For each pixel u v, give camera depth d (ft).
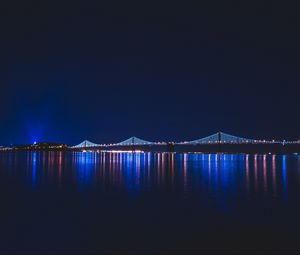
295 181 155.43
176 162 349.20
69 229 69.67
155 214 83.82
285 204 96.43
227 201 101.45
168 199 104.88
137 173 198.18
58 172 202.49
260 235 65.31
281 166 276.62
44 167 247.91
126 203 98.17
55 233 66.59
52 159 407.85
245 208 90.89
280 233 66.59
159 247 58.65
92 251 56.54
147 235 65.57
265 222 75.31
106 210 88.38
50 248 57.62
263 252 55.98
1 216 80.94
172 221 76.64
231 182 151.12
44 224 73.67
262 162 357.41
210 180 160.04
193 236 64.85
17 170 216.33
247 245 59.47
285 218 79.15
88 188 129.90
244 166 276.21
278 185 140.15
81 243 60.49
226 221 76.74
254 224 73.72
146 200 103.19
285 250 56.90
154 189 127.75
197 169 235.40
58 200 102.63
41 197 107.96
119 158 472.03
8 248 57.47
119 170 222.07
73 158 453.58
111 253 55.72
